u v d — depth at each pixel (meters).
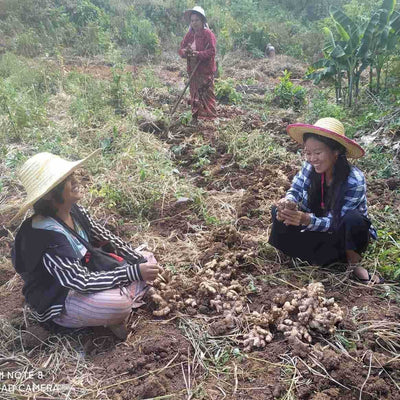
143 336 3.03
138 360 2.79
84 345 3.01
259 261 3.76
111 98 7.73
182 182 5.19
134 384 2.67
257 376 2.73
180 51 6.91
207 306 3.29
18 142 6.32
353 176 3.33
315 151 3.26
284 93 8.38
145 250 3.94
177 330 3.09
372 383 2.63
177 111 7.57
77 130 6.50
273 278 3.56
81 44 12.41
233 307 3.20
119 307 2.87
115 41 12.84
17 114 6.49
